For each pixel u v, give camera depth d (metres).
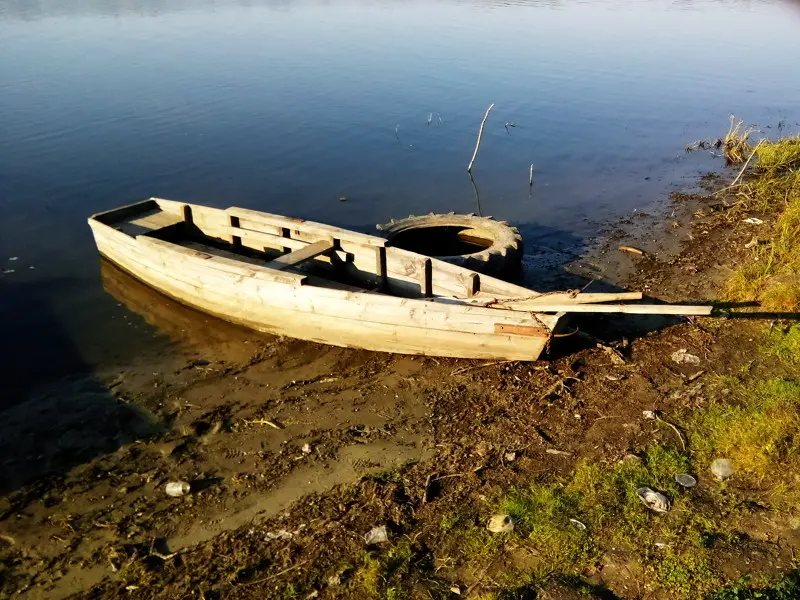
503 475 6.10
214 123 19.11
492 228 10.92
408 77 24.23
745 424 6.31
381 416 7.30
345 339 8.61
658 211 13.44
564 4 44.31
